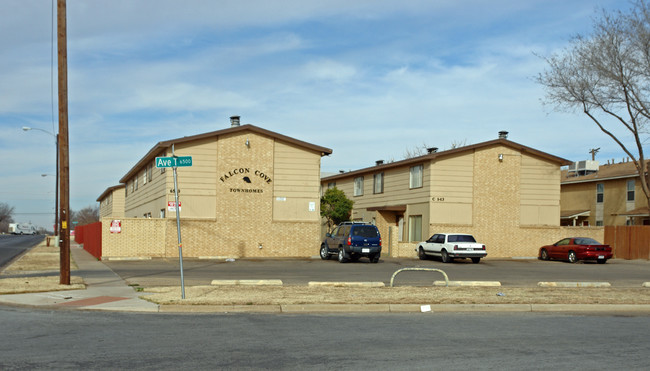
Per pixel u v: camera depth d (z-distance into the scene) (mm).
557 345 8852
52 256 30031
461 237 29250
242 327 10055
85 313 11477
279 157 30141
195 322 10539
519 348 8562
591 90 34844
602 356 8109
